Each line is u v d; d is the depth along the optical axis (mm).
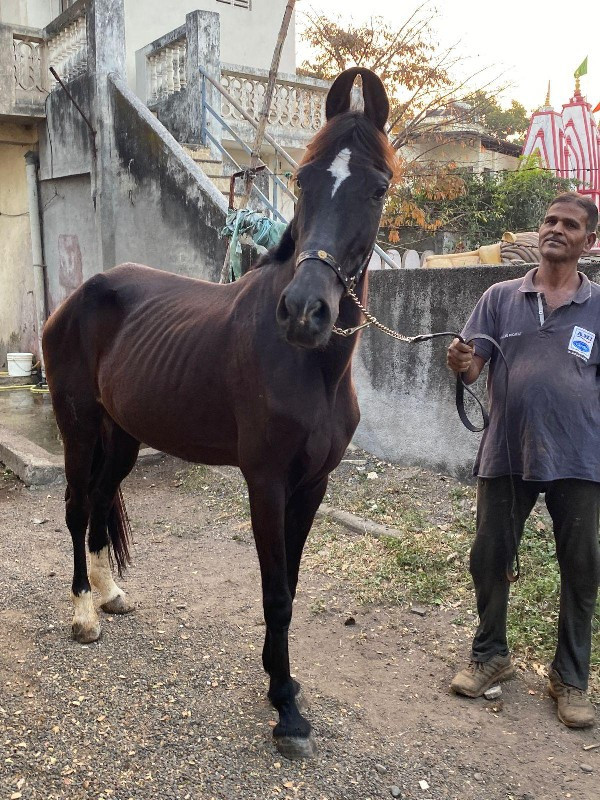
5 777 2176
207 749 2346
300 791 2174
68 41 7766
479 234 10711
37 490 5234
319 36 12055
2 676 2760
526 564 3594
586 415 2502
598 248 5789
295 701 2469
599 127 11820
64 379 3221
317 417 2281
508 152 15391
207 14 8102
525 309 2604
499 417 2646
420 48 11375
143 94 9633
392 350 5078
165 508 4844
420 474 4918
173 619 3271
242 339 2391
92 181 7445
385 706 2633
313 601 3455
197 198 6184
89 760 2270
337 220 2023
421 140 12461
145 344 2844
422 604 3410
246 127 8961
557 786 2234
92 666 2846
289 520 2613
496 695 2705
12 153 9633
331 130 2127
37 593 3529
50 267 8977
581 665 2613
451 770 2289
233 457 2689
